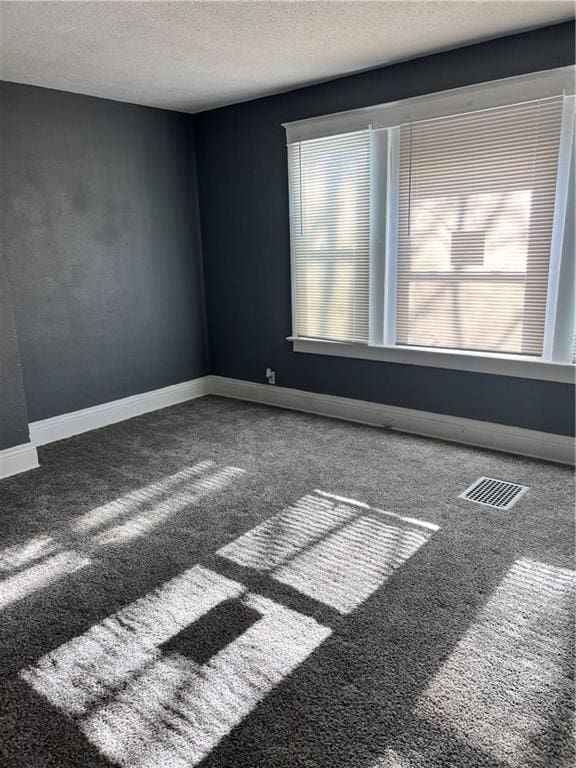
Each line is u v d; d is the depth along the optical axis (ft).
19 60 9.88
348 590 6.93
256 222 14.11
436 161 10.81
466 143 10.37
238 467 10.80
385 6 8.02
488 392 11.16
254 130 13.51
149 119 13.83
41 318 12.29
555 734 4.89
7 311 10.29
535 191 9.82
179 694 5.43
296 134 12.67
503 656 5.79
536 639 6.02
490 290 10.71
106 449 12.03
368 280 12.30
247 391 15.53
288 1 7.70
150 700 5.38
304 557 7.68
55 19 8.06
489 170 10.22
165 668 5.76
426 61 10.50
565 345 10.07
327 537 8.17
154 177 14.14
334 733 4.96
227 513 9.00
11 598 6.98
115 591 7.07
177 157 14.62
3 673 5.77
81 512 9.17
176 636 6.23
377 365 12.70
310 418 13.71
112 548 8.07
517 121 9.75
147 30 8.60
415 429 12.39
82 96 12.38
